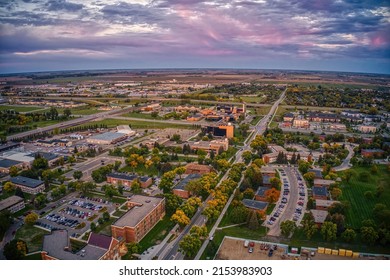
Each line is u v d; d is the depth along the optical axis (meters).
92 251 185.88
